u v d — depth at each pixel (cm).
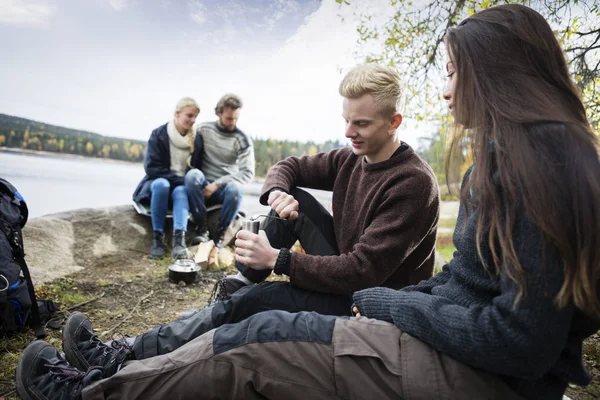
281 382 91
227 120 367
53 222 304
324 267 126
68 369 108
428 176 135
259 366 92
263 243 130
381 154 144
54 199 501
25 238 282
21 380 107
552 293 71
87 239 312
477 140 85
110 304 235
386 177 139
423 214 132
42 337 187
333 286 126
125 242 332
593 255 70
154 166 346
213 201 367
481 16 92
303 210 160
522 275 73
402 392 85
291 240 155
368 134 138
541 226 70
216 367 93
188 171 352
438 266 370
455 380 83
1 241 181
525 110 79
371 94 134
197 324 117
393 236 129
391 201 132
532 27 85
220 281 138
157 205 332
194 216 346
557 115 77
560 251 70
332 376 90
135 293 255
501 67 85
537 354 73
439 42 377
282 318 97
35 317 188
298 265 125
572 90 85
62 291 246
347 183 160
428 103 403
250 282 140
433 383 83
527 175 73
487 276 87
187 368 93
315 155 180
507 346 75
